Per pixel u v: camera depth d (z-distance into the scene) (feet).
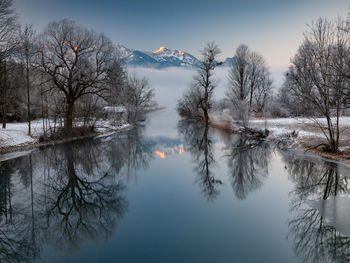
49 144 81.10
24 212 34.19
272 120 112.57
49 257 22.90
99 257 22.52
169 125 158.51
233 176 49.83
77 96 93.71
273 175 49.26
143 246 24.36
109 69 91.45
